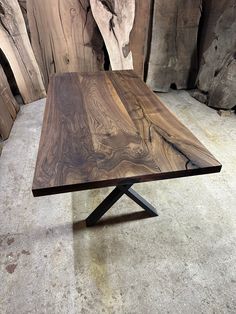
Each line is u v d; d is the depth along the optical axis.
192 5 2.28
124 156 0.85
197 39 2.54
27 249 1.16
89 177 0.76
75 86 1.44
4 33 2.03
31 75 2.33
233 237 1.21
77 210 1.35
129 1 2.16
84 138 0.95
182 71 2.61
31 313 0.94
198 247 1.17
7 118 1.98
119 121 1.07
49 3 2.14
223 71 2.14
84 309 0.96
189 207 1.37
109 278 1.05
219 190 1.47
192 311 0.95
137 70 2.57
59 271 1.07
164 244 1.18
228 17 2.05
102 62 2.56
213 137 1.94
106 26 2.23
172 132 1.00
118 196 1.20
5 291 1.01
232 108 2.27
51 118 1.10
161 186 1.50
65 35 2.33
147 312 0.95
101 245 1.17
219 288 1.02
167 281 1.04
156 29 2.36
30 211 1.34
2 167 1.63
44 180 0.75
